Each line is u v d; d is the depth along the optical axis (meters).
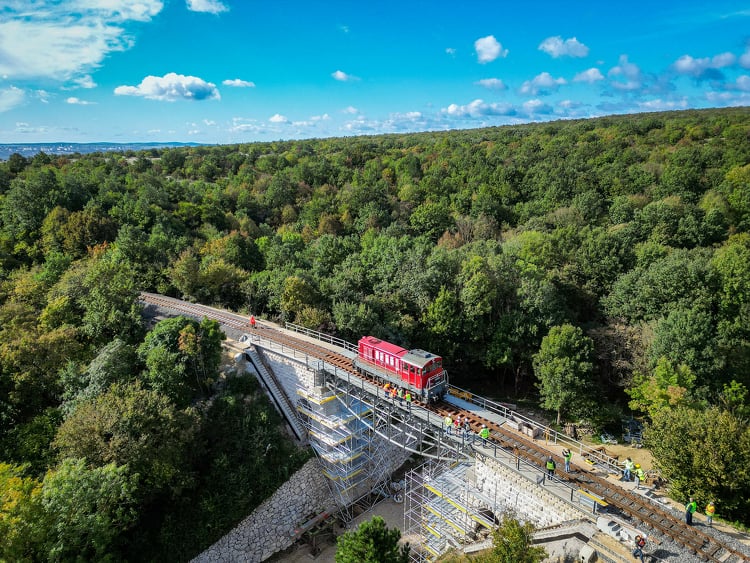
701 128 126.81
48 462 35.81
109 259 67.56
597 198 93.62
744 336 52.84
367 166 148.25
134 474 32.50
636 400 47.16
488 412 39.25
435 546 37.56
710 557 24.91
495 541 25.12
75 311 54.72
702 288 55.25
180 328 45.16
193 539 37.72
